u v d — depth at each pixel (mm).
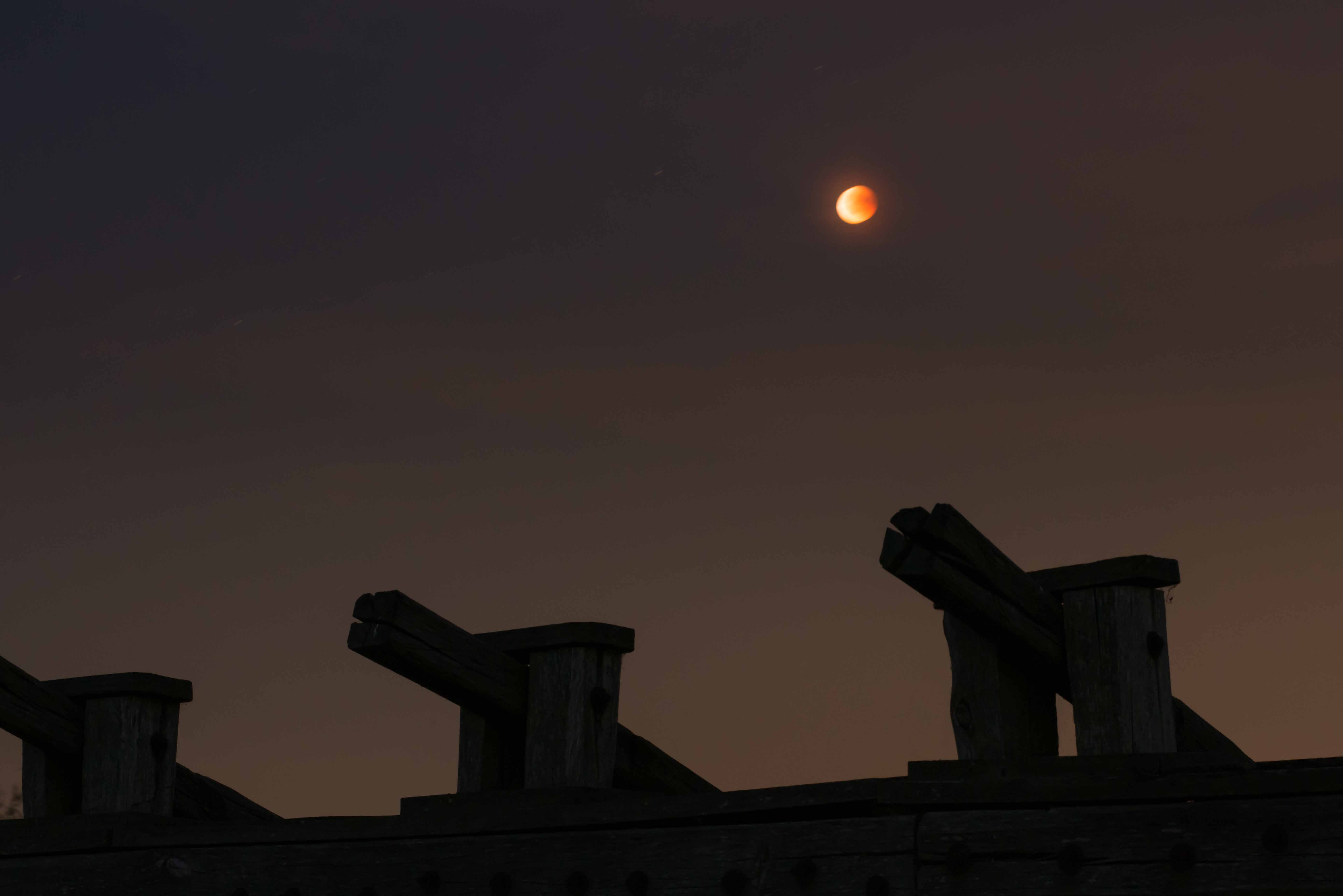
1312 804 14906
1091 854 15617
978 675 19625
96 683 23609
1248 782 15430
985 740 19359
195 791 25250
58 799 23484
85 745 23484
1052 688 20609
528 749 21984
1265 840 14961
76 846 21391
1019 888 15789
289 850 19656
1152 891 15258
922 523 18828
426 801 21266
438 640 21344
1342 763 16938
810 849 16844
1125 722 19109
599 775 21750
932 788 16703
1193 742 20875
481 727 22547
